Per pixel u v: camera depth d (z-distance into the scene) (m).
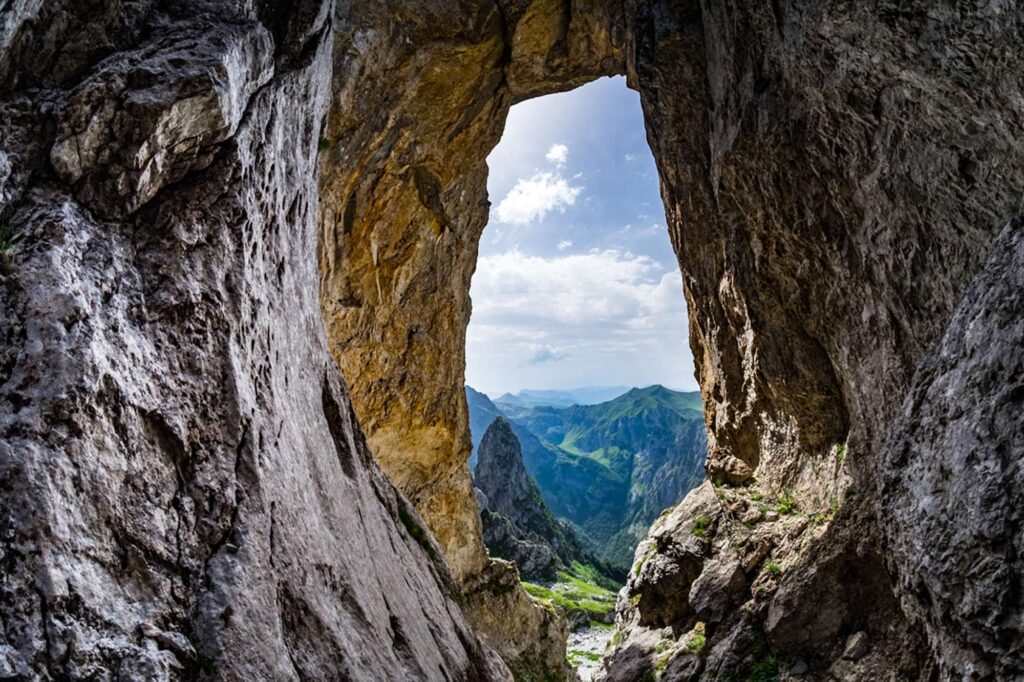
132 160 5.13
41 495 3.74
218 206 5.89
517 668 23.70
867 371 13.12
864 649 12.22
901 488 9.53
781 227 15.23
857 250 12.91
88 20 5.27
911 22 9.59
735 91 15.65
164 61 5.41
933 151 9.93
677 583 18.55
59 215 4.67
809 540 14.89
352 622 6.39
